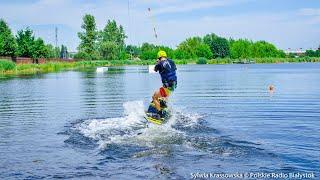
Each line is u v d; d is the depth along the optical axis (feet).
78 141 33.42
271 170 25.05
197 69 219.61
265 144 31.24
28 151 30.45
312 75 135.95
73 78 137.90
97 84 106.32
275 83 99.14
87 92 81.82
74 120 44.83
